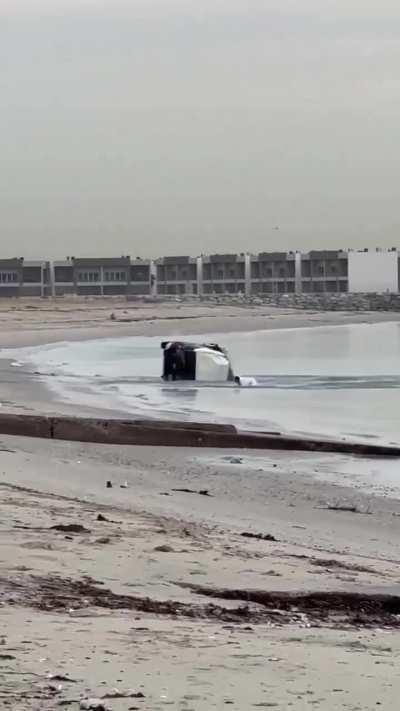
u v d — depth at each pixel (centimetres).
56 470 4719
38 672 1525
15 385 9938
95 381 10819
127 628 1906
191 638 1852
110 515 3425
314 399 9269
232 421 7444
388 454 5800
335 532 3609
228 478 4819
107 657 1645
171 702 1388
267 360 14850
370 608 2383
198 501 4109
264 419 7650
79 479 4503
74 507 3553
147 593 2291
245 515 3847
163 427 5953
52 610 2056
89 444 5734
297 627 2102
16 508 3372
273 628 2064
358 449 5866
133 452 5528
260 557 2828
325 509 4088
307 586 2472
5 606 2052
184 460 5356
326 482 4809
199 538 3081
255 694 1452
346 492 4538
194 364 11088
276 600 2364
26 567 2434
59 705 1356
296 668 1638
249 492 4441
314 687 1509
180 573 2531
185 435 5884
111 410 7931
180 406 8544
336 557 3017
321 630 2083
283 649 1808
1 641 1730
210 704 1388
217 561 2698
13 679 1479
